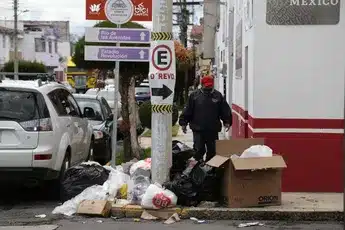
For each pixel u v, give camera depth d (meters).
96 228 13.48
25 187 19.34
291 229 13.42
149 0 17.98
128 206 14.76
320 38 16.66
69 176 16.16
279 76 16.81
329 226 13.76
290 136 16.88
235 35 26.70
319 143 16.83
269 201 14.82
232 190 14.55
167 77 15.70
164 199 14.43
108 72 25.30
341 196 16.30
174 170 16.61
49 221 14.22
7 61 119.06
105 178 16.20
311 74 16.77
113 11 17.47
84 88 81.88
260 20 16.78
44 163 15.73
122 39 17.48
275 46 16.78
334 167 16.83
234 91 27.42
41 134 15.77
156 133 15.72
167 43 15.73
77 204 15.12
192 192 14.82
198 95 18.17
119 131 28.00
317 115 16.80
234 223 14.00
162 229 13.34
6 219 14.49
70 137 17.88
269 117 16.91
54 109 16.72
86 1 17.91
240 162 14.26
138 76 25.20
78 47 24.31
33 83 16.80
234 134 27.12
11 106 15.91
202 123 17.98
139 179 15.58
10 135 15.65
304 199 15.84
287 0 16.66
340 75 16.67
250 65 17.98
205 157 19.23
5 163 15.52
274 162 14.43
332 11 16.58
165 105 15.70
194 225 13.77
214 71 53.28
